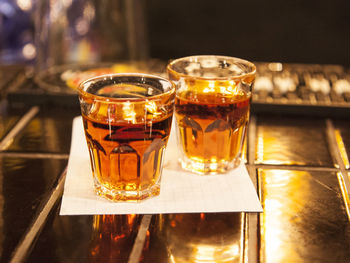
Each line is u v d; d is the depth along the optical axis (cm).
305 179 44
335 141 52
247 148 50
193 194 41
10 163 46
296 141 52
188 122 43
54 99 60
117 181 39
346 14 119
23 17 127
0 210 39
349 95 62
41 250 35
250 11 122
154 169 40
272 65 74
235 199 40
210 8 122
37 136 52
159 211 39
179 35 126
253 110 59
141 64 76
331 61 124
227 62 46
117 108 38
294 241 36
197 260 34
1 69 68
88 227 37
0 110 59
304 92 63
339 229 37
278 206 40
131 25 93
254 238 36
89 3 90
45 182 43
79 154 47
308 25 121
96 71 71
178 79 43
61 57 86
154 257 34
